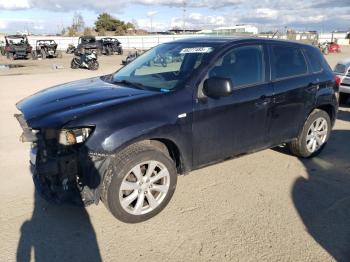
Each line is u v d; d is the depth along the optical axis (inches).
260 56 173.8
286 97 180.4
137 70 177.8
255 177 181.5
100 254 122.0
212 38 179.3
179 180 176.7
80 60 877.8
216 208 150.9
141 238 130.5
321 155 214.7
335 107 213.2
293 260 118.9
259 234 132.8
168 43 191.6
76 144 126.1
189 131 146.5
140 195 138.2
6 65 1017.5
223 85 140.6
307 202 156.6
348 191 167.6
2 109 339.9
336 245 126.7
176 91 145.2
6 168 191.8
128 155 131.6
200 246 125.9
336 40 2320.4
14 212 146.6
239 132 165.2
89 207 150.6
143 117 133.8
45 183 137.8
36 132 132.6
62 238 130.3
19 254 121.6
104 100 137.9
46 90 167.2
